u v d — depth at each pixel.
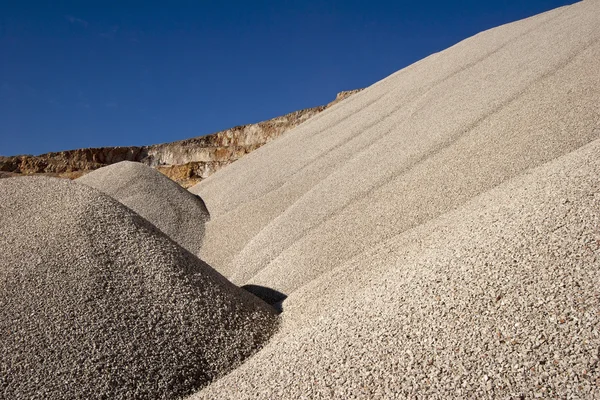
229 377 5.23
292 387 4.41
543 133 9.28
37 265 6.30
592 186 5.09
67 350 5.27
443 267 5.11
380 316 4.83
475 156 9.91
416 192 9.81
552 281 4.08
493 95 12.55
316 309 6.41
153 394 5.14
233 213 14.63
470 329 4.02
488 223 5.69
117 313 5.84
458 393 3.50
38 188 8.48
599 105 9.22
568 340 3.50
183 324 6.04
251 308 6.99
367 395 3.89
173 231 14.16
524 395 3.29
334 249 9.07
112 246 6.91
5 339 5.29
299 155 17.56
